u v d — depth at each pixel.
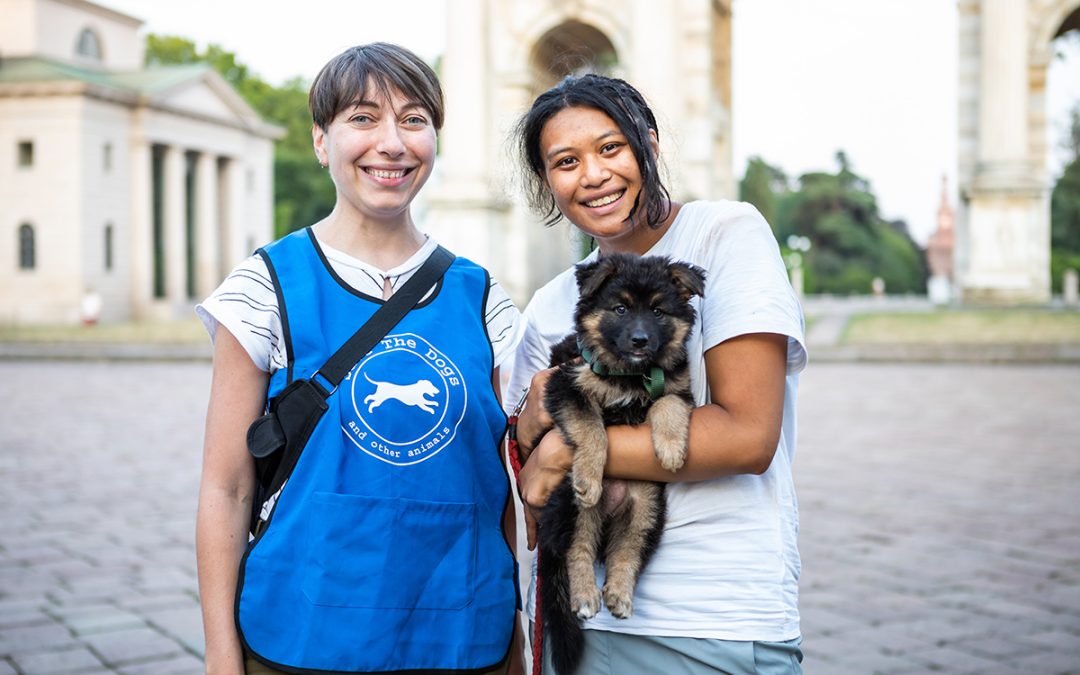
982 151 35.72
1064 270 58.34
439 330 3.00
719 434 2.74
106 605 6.90
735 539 2.84
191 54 88.25
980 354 26.56
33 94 56.12
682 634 2.81
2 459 12.96
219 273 71.12
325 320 2.93
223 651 2.79
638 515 2.90
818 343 29.06
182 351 31.58
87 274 56.81
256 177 74.31
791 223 98.38
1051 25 35.88
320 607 2.75
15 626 6.46
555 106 2.99
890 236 99.88
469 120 31.47
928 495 10.31
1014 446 13.34
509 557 3.09
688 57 30.95
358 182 3.02
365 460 2.83
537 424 3.09
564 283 3.45
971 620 6.49
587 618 2.91
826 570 7.65
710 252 2.99
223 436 2.91
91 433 15.42
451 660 2.86
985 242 35.53
